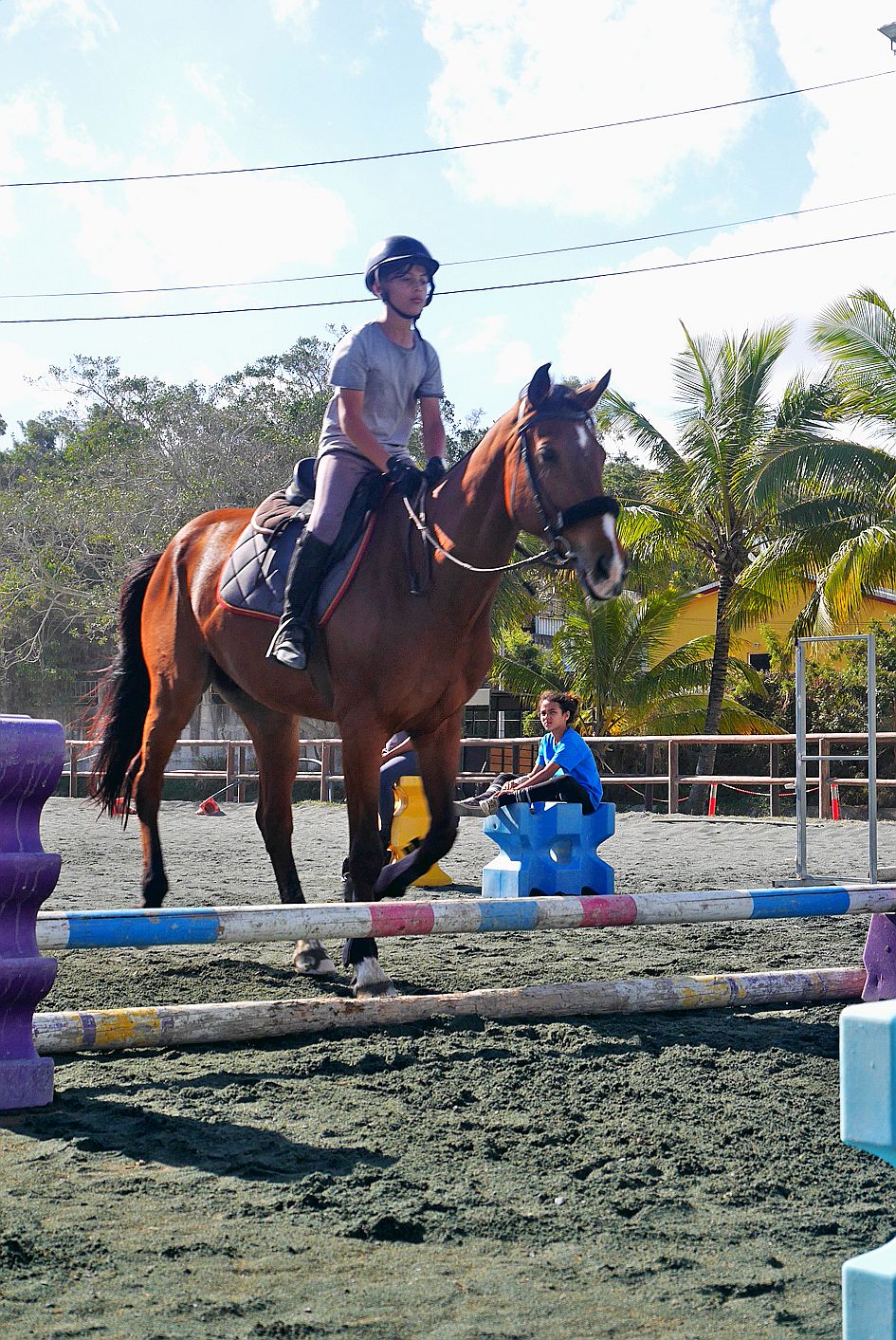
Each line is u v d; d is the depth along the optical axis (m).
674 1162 2.96
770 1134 3.18
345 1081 3.64
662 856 11.40
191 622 5.90
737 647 23.98
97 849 11.84
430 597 4.70
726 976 4.75
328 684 5.02
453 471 4.90
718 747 24.39
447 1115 3.31
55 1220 2.54
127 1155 2.97
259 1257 2.37
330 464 5.01
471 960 5.85
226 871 9.92
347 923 4.16
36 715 30.94
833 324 17.97
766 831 14.44
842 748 21.25
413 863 5.05
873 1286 1.14
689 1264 2.35
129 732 6.29
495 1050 3.99
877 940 4.89
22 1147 3.03
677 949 6.23
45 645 30.25
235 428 31.70
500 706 29.25
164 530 29.00
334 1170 2.87
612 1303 2.17
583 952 6.11
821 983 4.84
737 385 20.28
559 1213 2.62
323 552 4.87
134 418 36.62
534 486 4.46
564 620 23.23
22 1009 3.45
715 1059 3.93
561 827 7.88
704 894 4.73
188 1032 4.00
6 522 29.64
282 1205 2.63
